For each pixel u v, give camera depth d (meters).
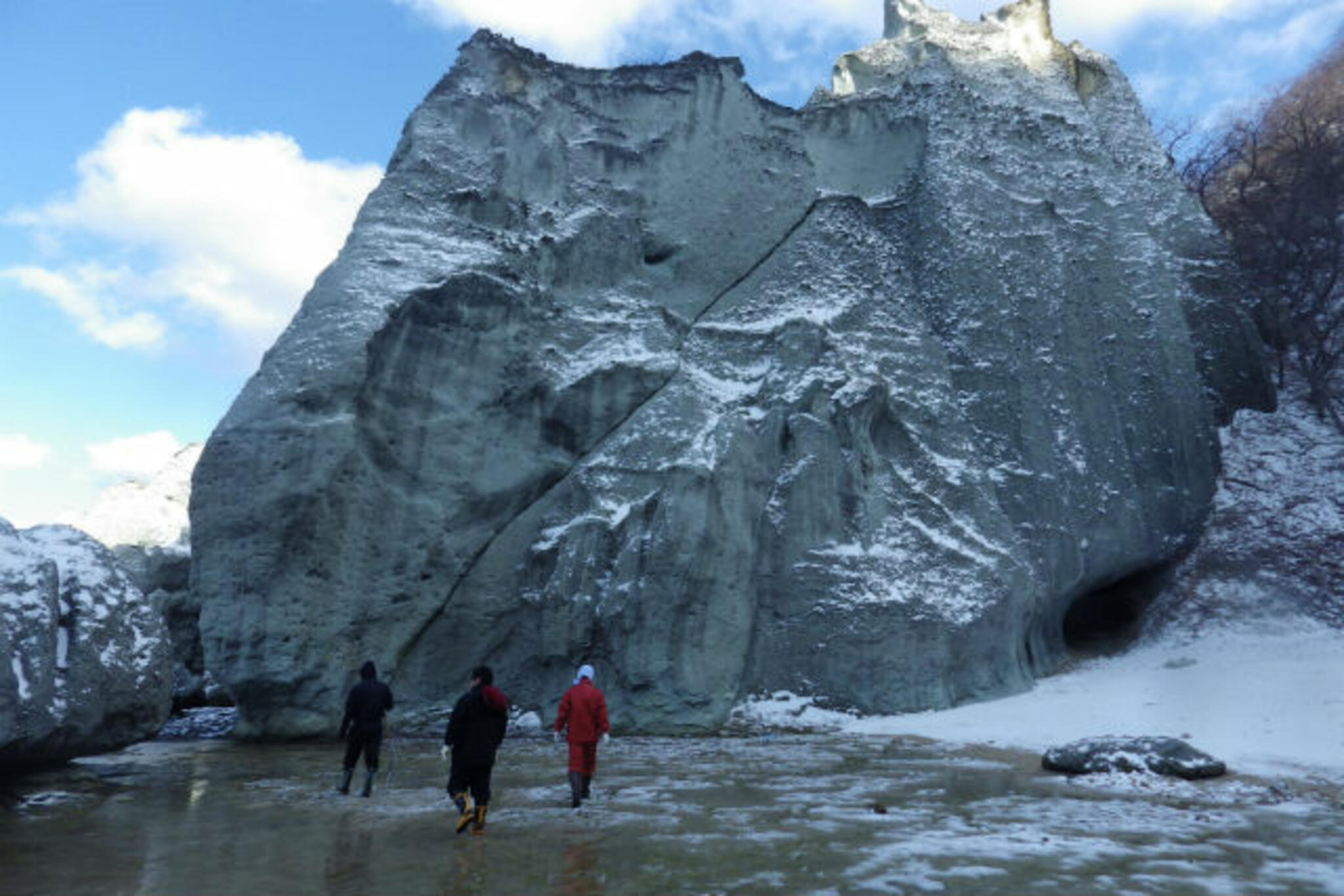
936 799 8.56
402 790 9.48
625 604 16.00
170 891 5.37
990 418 20.31
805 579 16.88
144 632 10.30
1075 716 13.96
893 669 16.09
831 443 17.92
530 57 21.89
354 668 15.41
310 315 16.64
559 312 19.19
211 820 7.74
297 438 15.26
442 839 6.83
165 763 11.90
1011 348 20.91
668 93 22.52
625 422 18.53
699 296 21.11
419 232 18.30
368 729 9.18
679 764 11.26
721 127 22.64
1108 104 26.38
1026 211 22.88
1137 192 24.62
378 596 15.76
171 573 21.77
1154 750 9.91
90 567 10.05
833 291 21.03
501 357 17.80
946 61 25.05
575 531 16.81
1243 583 19.53
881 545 17.47
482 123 20.38
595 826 7.27
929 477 18.69
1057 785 9.41
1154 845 6.53
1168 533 20.86
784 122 23.41
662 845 6.55
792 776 10.18
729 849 6.40
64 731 8.94
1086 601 22.23
